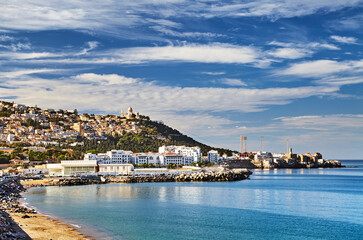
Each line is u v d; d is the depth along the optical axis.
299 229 88.44
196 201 133.75
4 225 71.06
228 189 182.00
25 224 79.31
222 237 79.50
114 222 91.19
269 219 99.94
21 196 143.12
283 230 87.12
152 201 132.00
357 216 105.50
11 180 184.88
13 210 97.94
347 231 86.81
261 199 142.38
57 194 152.25
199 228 87.50
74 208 112.12
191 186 198.62
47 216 95.06
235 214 107.06
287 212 111.62
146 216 101.19
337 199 145.88
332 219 100.88
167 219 97.62
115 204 122.94
